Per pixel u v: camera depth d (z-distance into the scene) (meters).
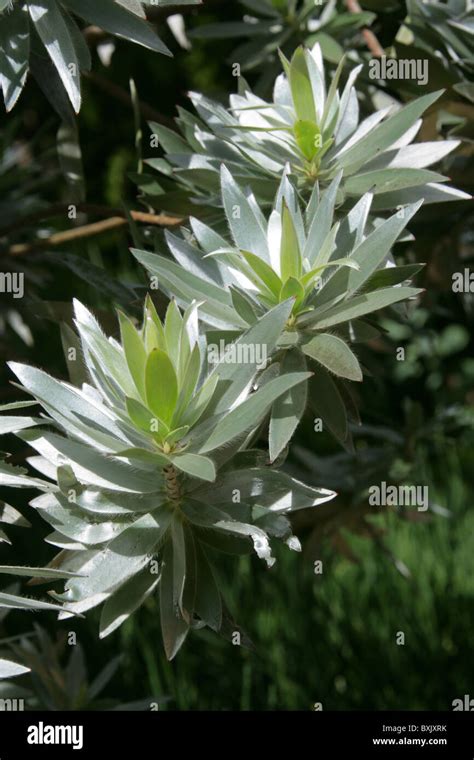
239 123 1.54
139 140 1.75
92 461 1.34
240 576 2.86
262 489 1.36
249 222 1.42
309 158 1.51
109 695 2.58
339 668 2.65
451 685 2.59
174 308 1.33
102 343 1.34
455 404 2.38
